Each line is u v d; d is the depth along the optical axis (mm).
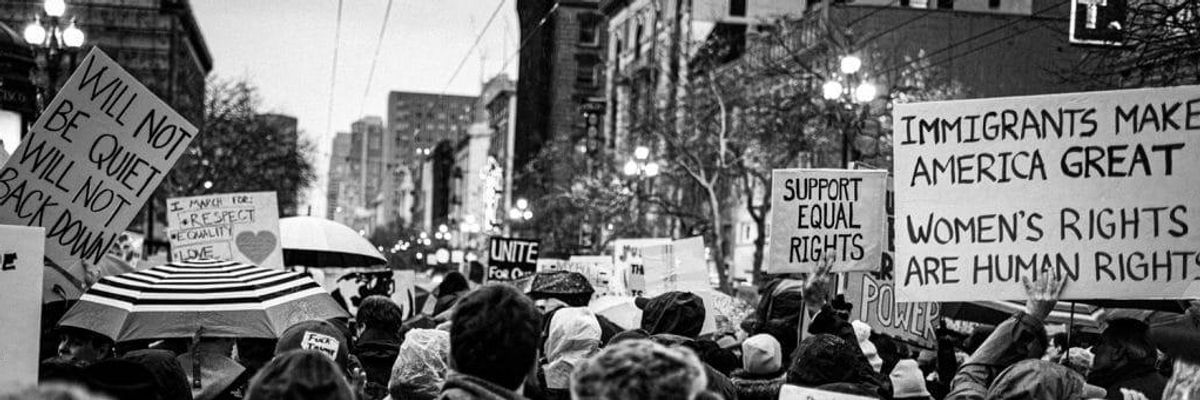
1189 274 7137
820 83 39094
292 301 8641
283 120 70500
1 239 6457
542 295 12383
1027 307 7238
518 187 109312
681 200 51844
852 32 45594
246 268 8938
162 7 114375
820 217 9797
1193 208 7156
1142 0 23047
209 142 65562
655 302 9133
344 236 16828
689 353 4133
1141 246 7188
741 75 46938
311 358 4484
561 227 71000
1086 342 13000
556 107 116000
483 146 150500
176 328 8266
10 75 19625
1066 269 7254
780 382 7730
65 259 8820
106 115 8859
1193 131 7176
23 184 8734
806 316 8477
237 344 9242
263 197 14133
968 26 48656
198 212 14062
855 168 11273
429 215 176500
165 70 111750
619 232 54969
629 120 73000
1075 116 7320
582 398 4047
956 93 45000
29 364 6504
